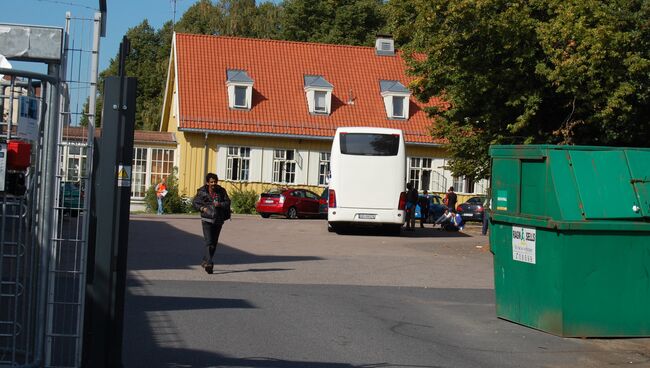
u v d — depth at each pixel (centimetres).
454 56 2117
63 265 665
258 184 4641
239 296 1271
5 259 638
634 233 1021
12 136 627
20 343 651
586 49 1945
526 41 2053
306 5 6562
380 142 2880
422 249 2378
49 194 647
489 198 1210
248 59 4894
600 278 1016
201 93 4625
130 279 1433
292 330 1008
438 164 4916
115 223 669
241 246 2281
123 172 670
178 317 1062
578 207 1016
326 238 2742
